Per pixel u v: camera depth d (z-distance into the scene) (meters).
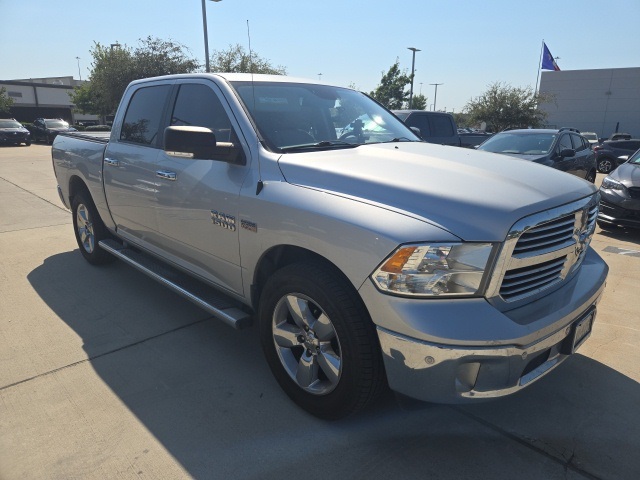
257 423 2.68
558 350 2.47
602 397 2.94
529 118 33.31
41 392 2.95
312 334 2.59
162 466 2.36
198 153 2.78
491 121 33.91
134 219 4.05
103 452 2.45
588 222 2.74
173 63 25.52
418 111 11.80
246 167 2.89
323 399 2.60
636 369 3.25
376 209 2.27
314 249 2.42
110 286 4.68
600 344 3.58
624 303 4.36
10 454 2.43
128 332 3.75
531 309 2.31
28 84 48.31
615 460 2.42
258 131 2.96
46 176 13.09
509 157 3.11
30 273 5.04
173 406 2.82
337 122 3.49
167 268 3.96
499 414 2.78
